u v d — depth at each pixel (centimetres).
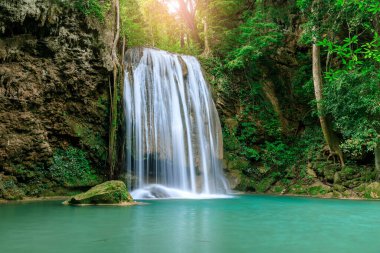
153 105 1634
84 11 1414
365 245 494
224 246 473
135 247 459
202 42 2559
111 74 1493
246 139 1956
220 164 1781
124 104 1541
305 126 2016
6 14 1198
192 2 2548
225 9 2334
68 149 1371
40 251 433
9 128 1212
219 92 1994
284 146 1959
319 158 1736
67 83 1377
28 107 1273
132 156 1495
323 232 601
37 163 1264
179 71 1808
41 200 1143
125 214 798
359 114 1414
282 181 1792
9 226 622
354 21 1389
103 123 1470
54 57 1345
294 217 809
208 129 1805
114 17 1591
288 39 2175
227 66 2083
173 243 488
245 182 1800
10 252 428
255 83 2116
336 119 1510
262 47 2105
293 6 2197
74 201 988
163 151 1587
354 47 1736
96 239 511
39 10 1272
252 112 2034
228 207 1032
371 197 1376
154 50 1777
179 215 806
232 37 2206
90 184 1359
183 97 1770
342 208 1020
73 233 558
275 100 2106
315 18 1589
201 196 1525
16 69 1251
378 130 1379
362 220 763
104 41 1485
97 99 1465
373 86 1329
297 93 2084
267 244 492
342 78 1358
